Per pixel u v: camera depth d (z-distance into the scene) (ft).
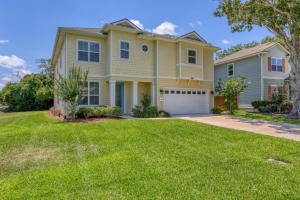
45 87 106.42
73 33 50.55
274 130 34.45
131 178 15.62
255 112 66.69
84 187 14.33
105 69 54.34
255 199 12.63
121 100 57.26
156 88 58.18
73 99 44.88
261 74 74.28
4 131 33.55
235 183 14.71
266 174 16.22
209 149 22.95
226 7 50.93
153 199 12.71
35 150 23.09
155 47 58.44
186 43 61.36
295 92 51.75
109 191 13.74
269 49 75.87
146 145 24.63
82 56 51.70
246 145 24.59
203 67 66.74
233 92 61.16
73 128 34.30
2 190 14.11
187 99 63.52
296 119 48.42
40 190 14.01
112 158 20.03
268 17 48.96
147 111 53.06
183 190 13.76
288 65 79.00
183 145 24.61
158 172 16.66
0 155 21.54
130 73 54.85
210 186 14.29
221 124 40.34
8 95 111.34
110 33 52.26
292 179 15.29
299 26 42.60
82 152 22.31
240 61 82.64
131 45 55.26
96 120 44.19
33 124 42.70
